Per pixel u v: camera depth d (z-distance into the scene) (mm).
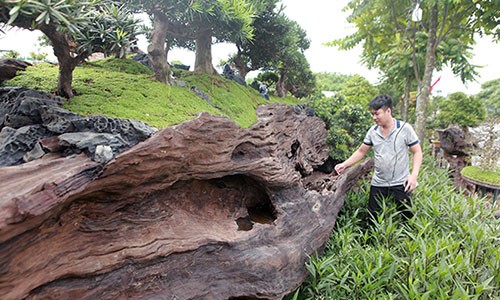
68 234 1596
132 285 1794
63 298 1511
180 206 2318
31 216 1209
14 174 1292
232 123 2318
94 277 1627
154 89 2742
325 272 2820
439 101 11688
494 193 6336
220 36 3389
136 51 4766
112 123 1800
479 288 2324
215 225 2443
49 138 1638
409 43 8203
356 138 5836
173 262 1983
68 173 1394
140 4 2494
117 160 1566
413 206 3648
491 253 2951
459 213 3674
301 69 6691
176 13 2660
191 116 2447
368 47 9523
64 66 2074
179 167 1997
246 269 2320
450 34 8383
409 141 3699
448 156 8898
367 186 4676
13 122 1761
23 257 1344
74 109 1997
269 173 2773
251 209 3105
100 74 2865
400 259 2795
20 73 2617
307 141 4840
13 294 1287
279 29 4805
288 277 2564
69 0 1493
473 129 9523
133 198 1892
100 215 1762
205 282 2139
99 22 1984
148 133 1835
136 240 1848
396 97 11750
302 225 2980
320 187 3988
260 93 5414
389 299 2375
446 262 2713
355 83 13125
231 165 2410
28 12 1368
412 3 7191
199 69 4574
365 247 3316
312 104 6188
